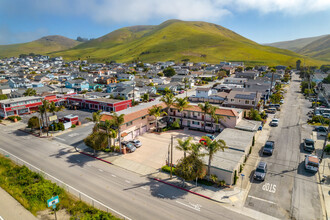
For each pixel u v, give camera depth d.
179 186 32.12
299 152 42.78
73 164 39.22
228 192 30.47
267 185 32.03
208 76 164.25
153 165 38.62
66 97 88.94
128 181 33.66
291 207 27.20
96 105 80.75
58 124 58.03
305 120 63.22
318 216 25.61
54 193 29.30
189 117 59.22
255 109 67.88
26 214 25.77
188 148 32.28
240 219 25.23
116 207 27.45
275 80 137.12
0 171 35.78
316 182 32.53
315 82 121.56
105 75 188.00
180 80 137.50
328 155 41.06
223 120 53.41
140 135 53.72
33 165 38.84
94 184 32.78
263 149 42.28
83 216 24.69
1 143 49.47
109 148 45.16
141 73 185.50
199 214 26.16
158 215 25.98
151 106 62.00
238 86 110.12
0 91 106.69
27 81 126.56
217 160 34.50
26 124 63.12
